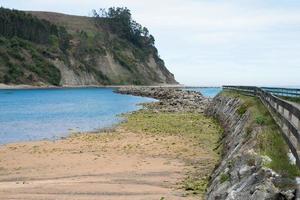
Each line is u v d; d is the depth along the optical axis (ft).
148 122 147.84
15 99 306.76
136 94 402.52
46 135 118.83
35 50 611.88
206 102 246.06
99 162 77.36
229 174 39.93
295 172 29.45
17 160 80.53
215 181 44.98
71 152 88.63
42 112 199.62
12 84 535.19
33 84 555.28
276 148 37.73
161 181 61.36
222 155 72.95
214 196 38.93
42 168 73.05
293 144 34.42
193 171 67.82
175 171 68.33
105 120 160.66
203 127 128.47
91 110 212.84
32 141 106.63
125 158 80.94
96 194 54.49
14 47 585.22
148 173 67.31
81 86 623.77
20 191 56.65
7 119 165.68
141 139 106.11
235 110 110.83
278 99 51.24
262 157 34.68
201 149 89.10
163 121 150.00
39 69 581.12
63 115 183.83
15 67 551.59
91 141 104.47
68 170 70.95
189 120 152.97
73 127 138.62
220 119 138.00
